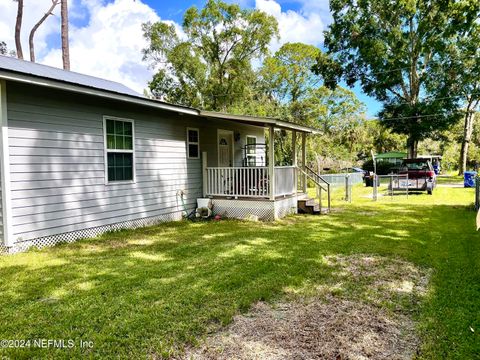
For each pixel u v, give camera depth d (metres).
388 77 22.86
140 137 8.30
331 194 16.50
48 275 4.58
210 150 11.16
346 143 35.94
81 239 6.82
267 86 29.50
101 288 4.06
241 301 3.61
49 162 6.23
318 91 30.58
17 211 5.73
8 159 5.57
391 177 15.41
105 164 7.38
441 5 20.97
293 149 11.10
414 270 4.72
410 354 2.67
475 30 21.39
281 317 3.29
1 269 4.85
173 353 2.67
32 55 16.81
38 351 2.71
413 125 22.30
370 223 8.50
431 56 22.84
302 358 2.61
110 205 7.52
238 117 8.82
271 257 5.37
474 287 3.97
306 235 7.10
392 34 22.45
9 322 3.20
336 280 4.30
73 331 3.01
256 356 2.63
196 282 4.22
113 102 7.54
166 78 26.94
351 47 23.94
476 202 10.23
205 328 3.06
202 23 26.03
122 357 2.61
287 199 10.00
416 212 10.17
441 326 3.05
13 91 5.64
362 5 23.16
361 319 3.24
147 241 6.71
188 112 8.70
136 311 3.39
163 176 9.05
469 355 2.60
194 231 7.73
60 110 6.42
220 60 27.06
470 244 6.01
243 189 9.68
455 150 38.09
